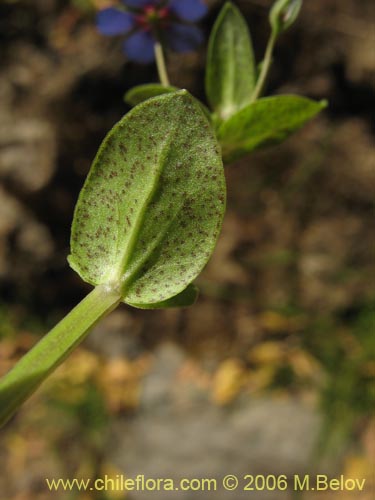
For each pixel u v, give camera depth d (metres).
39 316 0.27
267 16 0.25
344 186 0.27
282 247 0.27
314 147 0.27
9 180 0.25
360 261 0.27
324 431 0.24
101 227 0.05
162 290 0.05
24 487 0.24
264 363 0.26
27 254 0.26
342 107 0.27
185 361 0.27
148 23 0.09
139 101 0.07
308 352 0.26
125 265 0.05
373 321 0.26
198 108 0.05
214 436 0.24
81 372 0.26
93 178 0.05
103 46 0.25
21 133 0.25
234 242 0.27
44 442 0.25
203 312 0.27
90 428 0.25
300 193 0.27
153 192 0.05
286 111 0.06
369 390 0.24
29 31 0.25
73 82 0.25
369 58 0.25
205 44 0.25
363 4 0.26
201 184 0.05
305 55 0.26
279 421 0.24
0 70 0.25
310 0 0.25
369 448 0.23
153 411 0.25
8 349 0.26
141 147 0.05
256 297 0.27
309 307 0.27
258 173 0.27
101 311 0.05
